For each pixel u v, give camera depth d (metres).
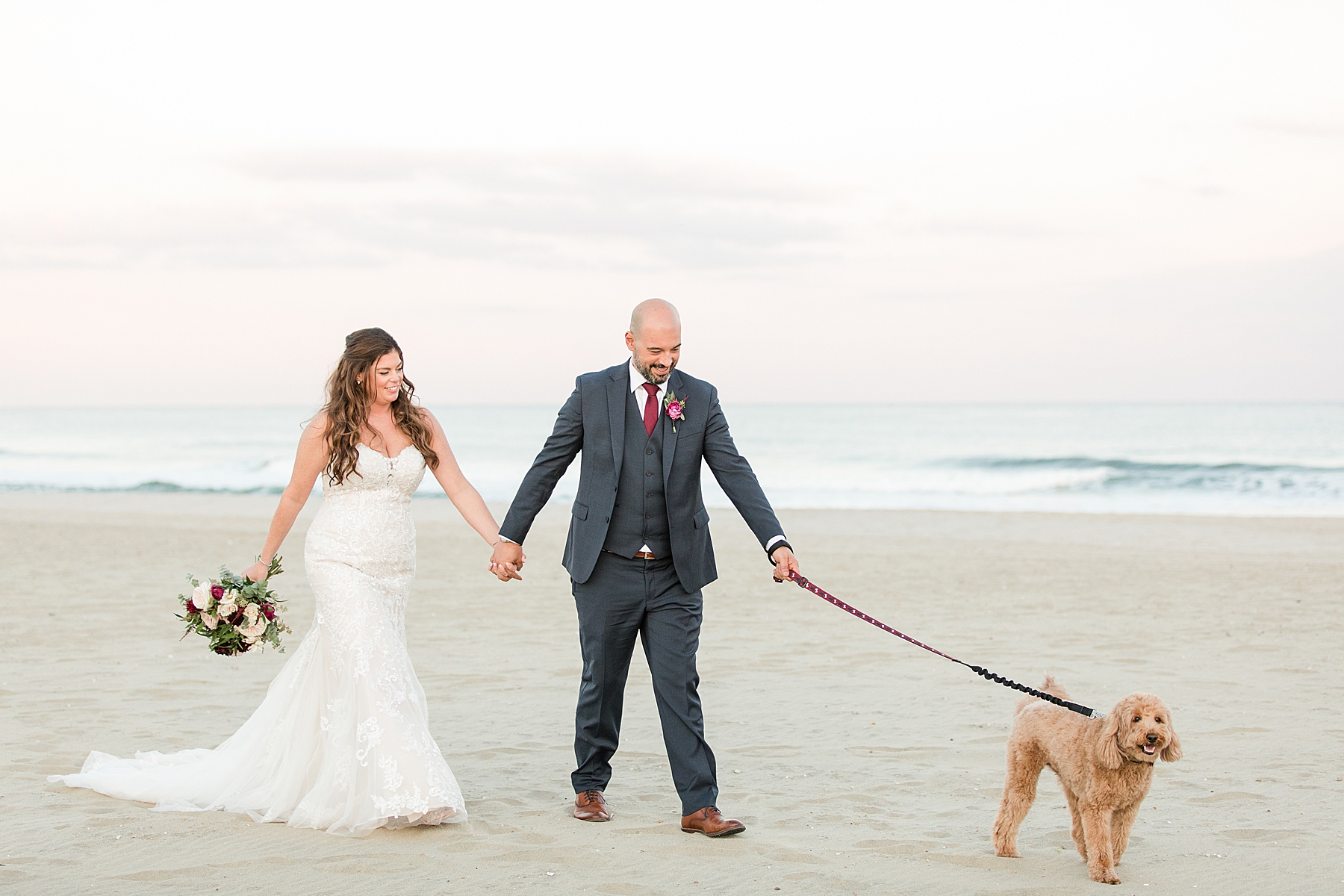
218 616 4.76
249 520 22.28
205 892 3.76
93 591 12.20
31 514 23.91
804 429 73.31
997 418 87.31
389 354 4.81
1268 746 6.00
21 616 10.45
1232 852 4.32
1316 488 30.95
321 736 4.66
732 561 15.75
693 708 4.61
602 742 4.75
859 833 4.57
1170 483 32.94
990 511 24.88
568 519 23.19
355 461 4.74
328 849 4.24
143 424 106.06
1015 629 10.03
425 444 4.91
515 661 8.58
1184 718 6.66
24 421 116.12
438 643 9.38
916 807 4.96
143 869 3.98
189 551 16.36
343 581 4.71
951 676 7.99
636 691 7.72
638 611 4.62
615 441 4.60
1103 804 3.99
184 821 4.59
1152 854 4.30
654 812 4.84
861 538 19.11
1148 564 14.89
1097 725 4.05
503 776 5.45
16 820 4.57
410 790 4.43
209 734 6.17
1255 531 19.91
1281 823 4.69
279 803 4.63
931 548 17.47
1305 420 77.75
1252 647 9.05
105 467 48.12
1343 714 6.73
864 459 48.34
